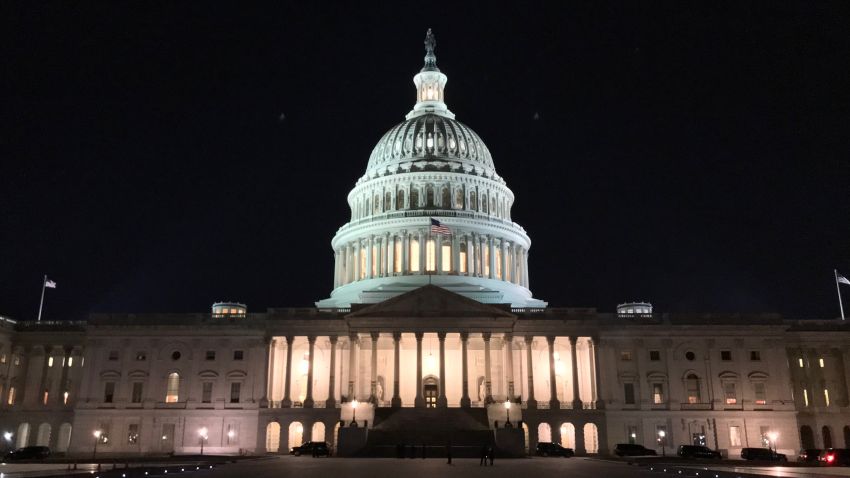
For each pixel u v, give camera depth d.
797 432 89.31
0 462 65.94
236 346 91.81
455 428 77.88
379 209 111.38
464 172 111.19
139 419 89.62
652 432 88.56
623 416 88.88
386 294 99.56
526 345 89.88
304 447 75.69
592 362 90.00
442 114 123.38
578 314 91.25
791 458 82.44
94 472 46.09
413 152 113.25
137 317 93.44
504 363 89.38
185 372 91.19
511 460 67.00
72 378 95.88
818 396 93.94
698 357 91.81
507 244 109.75
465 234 106.38
